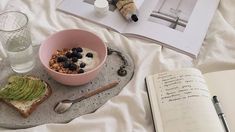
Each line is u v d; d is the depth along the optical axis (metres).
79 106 0.68
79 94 0.69
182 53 0.79
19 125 0.64
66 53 0.73
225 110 0.66
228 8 0.90
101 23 0.84
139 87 0.71
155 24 0.84
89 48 0.76
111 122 0.65
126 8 0.85
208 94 0.67
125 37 0.81
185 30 0.83
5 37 0.70
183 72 0.70
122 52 0.77
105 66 0.75
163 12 0.86
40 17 0.85
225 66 0.77
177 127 0.62
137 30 0.82
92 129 0.64
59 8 0.88
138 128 0.65
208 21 0.85
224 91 0.69
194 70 0.71
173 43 0.80
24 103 0.66
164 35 0.81
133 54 0.77
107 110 0.67
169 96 0.67
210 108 0.64
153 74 0.73
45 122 0.65
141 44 0.80
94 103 0.68
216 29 0.84
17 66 0.72
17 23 0.75
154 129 0.65
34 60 0.75
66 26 0.84
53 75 0.67
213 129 0.61
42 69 0.73
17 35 0.71
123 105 0.67
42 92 0.68
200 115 0.63
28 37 0.72
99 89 0.70
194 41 0.81
